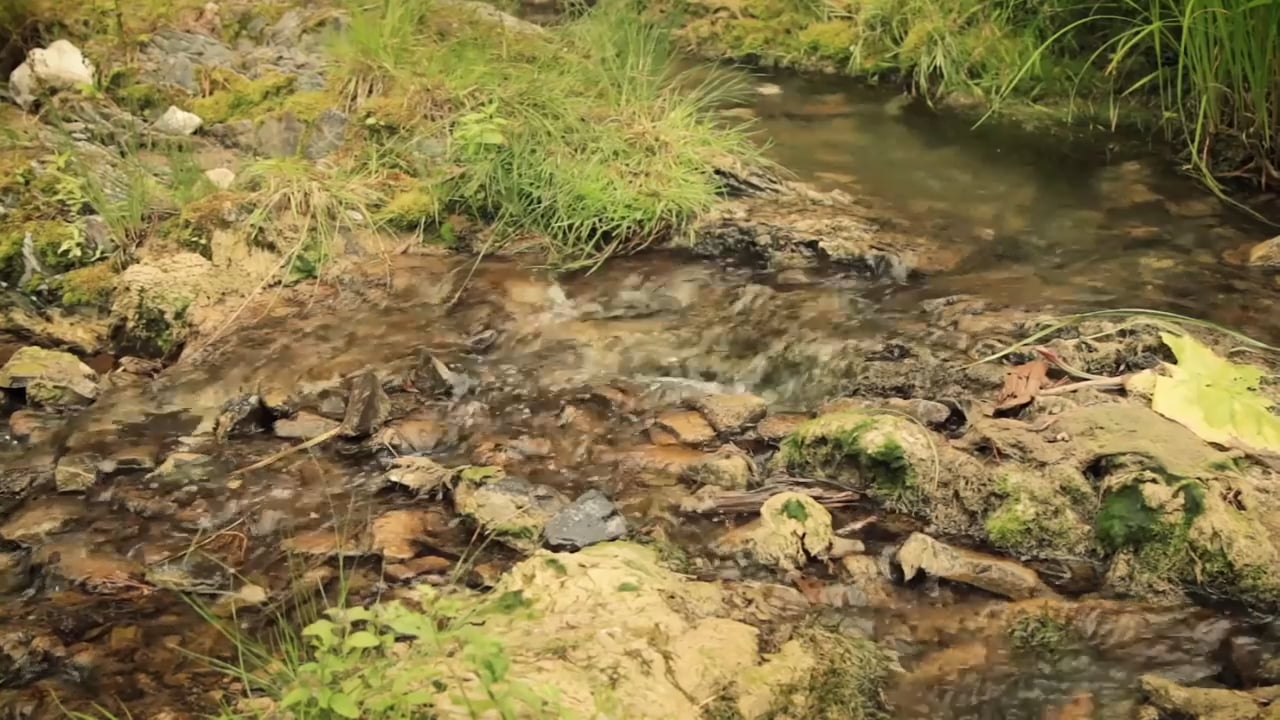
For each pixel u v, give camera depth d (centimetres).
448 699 200
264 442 301
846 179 441
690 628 226
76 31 473
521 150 411
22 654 229
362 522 270
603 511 264
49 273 365
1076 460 269
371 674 200
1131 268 372
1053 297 353
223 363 330
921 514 271
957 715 215
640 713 201
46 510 275
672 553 257
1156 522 250
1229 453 267
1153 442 267
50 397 320
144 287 353
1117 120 500
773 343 337
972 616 240
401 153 420
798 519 260
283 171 396
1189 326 329
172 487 283
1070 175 449
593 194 397
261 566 256
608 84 462
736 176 421
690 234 391
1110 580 251
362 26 461
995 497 266
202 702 217
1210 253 383
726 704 208
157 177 406
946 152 472
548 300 362
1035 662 228
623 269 380
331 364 329
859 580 249
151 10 497
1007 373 306
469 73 450
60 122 425
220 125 437
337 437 302
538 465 289
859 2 582
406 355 333
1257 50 427
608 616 227
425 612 224
